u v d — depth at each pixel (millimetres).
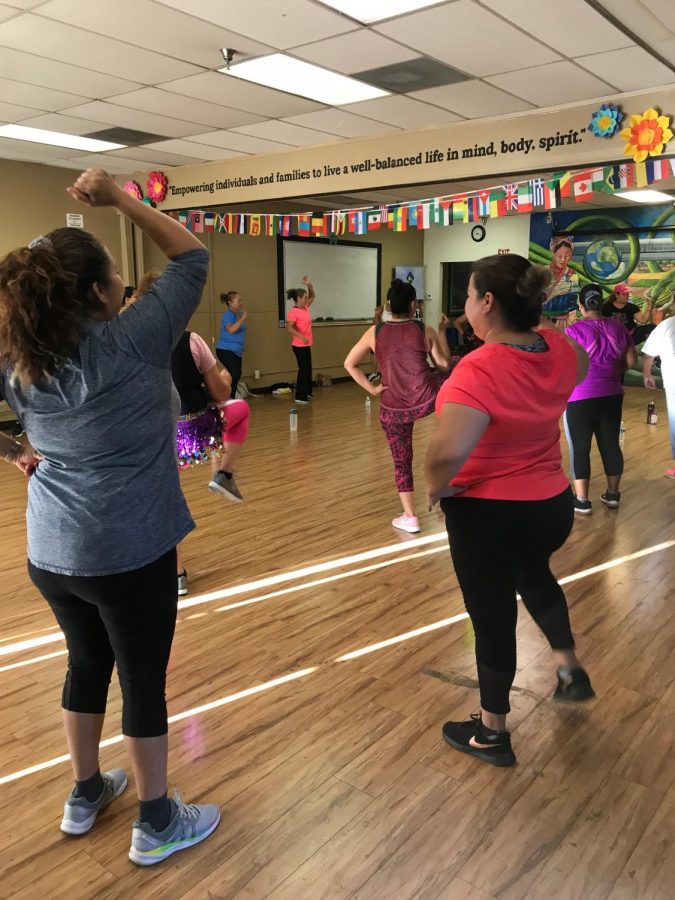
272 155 7324
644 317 11266
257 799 1970
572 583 3420
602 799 1941
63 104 5516
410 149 6371
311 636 2945
